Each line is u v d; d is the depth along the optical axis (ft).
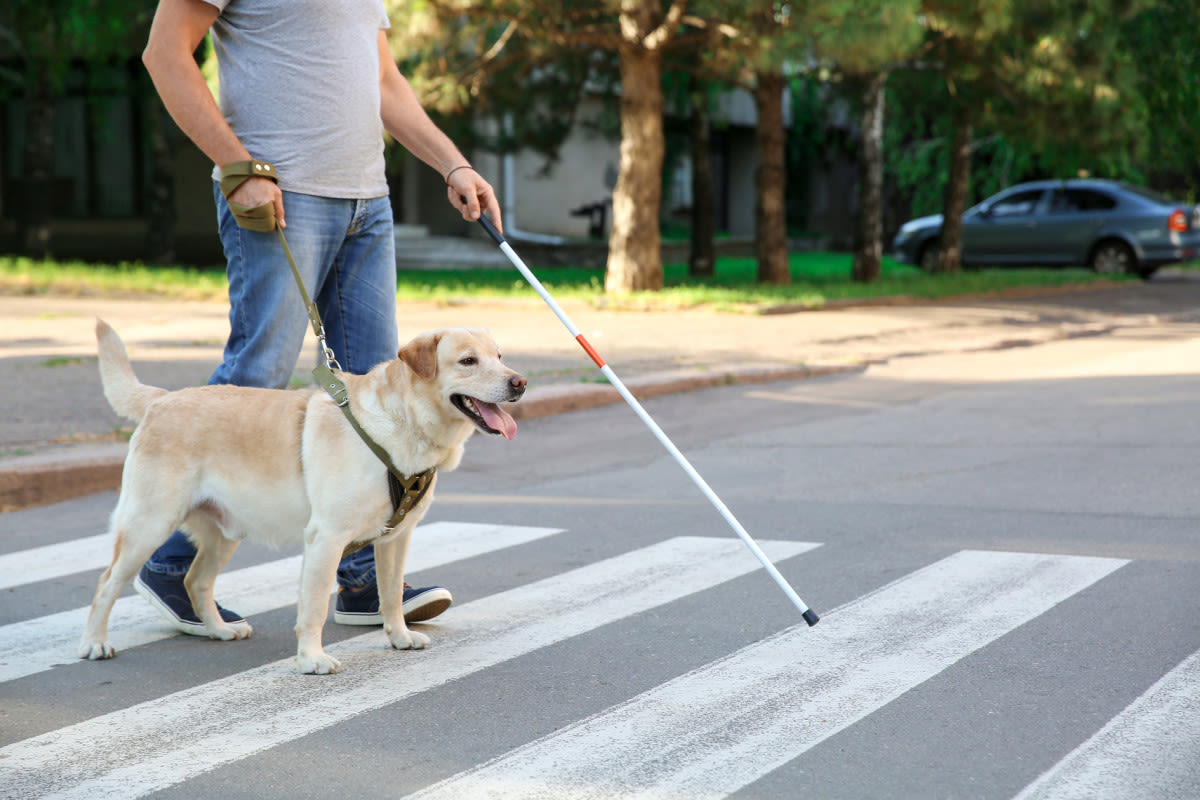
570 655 12.76
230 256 14.01
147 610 14.76
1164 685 11.43
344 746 10.30
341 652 13.04
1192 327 49.47
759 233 65.67
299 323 14.17
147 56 13.21
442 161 14.79
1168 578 15.21
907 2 43.80
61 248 86.74
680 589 15.33
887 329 46.21
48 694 11.69
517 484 22.45
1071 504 19.61
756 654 12.67
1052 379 34.50
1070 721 10.59
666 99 74.69
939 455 24.11
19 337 39.83
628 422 28.78
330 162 13.88
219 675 12.27
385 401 11.86
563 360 36.40
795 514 19.49
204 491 12.51
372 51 14.33
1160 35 63.98
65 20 67.56
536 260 84.23
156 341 39.01
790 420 28.81
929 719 10.70
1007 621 13.60
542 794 9.25
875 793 9.20
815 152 117.39
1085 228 75.92
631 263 56.34
